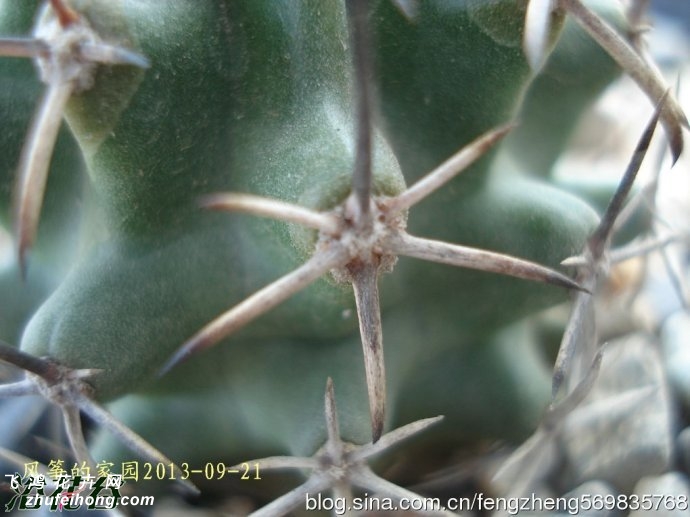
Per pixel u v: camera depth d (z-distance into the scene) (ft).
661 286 0.46
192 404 0.31
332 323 0.27
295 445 0.27
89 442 0.35
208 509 0.33
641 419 0.38
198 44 0.25
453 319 0.30
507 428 0.33
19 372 0.34
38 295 0.31
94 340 0.26
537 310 0.31
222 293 0.27
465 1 0.27
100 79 0.23
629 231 0.39
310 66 0.25
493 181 0.30
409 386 0.31
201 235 0.27
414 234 0.29
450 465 0.35
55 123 0.22
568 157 0.50
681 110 0.27
